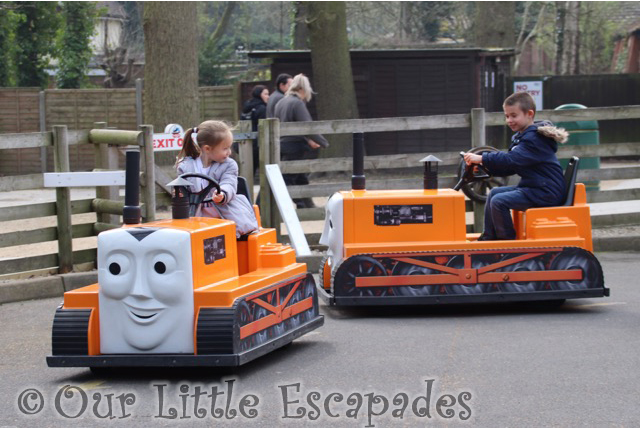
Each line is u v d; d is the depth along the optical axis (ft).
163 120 51.93
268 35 162.20
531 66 147.33
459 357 20.24
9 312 27.32
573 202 25.25
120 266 18.29
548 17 126.82
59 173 30.35
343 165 35.88
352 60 69.51
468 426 15.83
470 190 35.24
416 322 24.22
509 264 24.49
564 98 74.95
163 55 51.78
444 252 24.43
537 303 26.48
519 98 25.32
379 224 24.81
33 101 70.69
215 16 167.22
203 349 18.20
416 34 136.87
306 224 42.70
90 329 18.61
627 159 74.90
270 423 16.30
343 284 24.48
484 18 94.12
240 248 21.31
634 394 17.31
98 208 32.42
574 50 96.89
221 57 115.03
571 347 20.89
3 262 30.01
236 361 18.10
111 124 69.87
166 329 18.30
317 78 66.39
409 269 24.43
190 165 21.56
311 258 32.60
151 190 31.73
